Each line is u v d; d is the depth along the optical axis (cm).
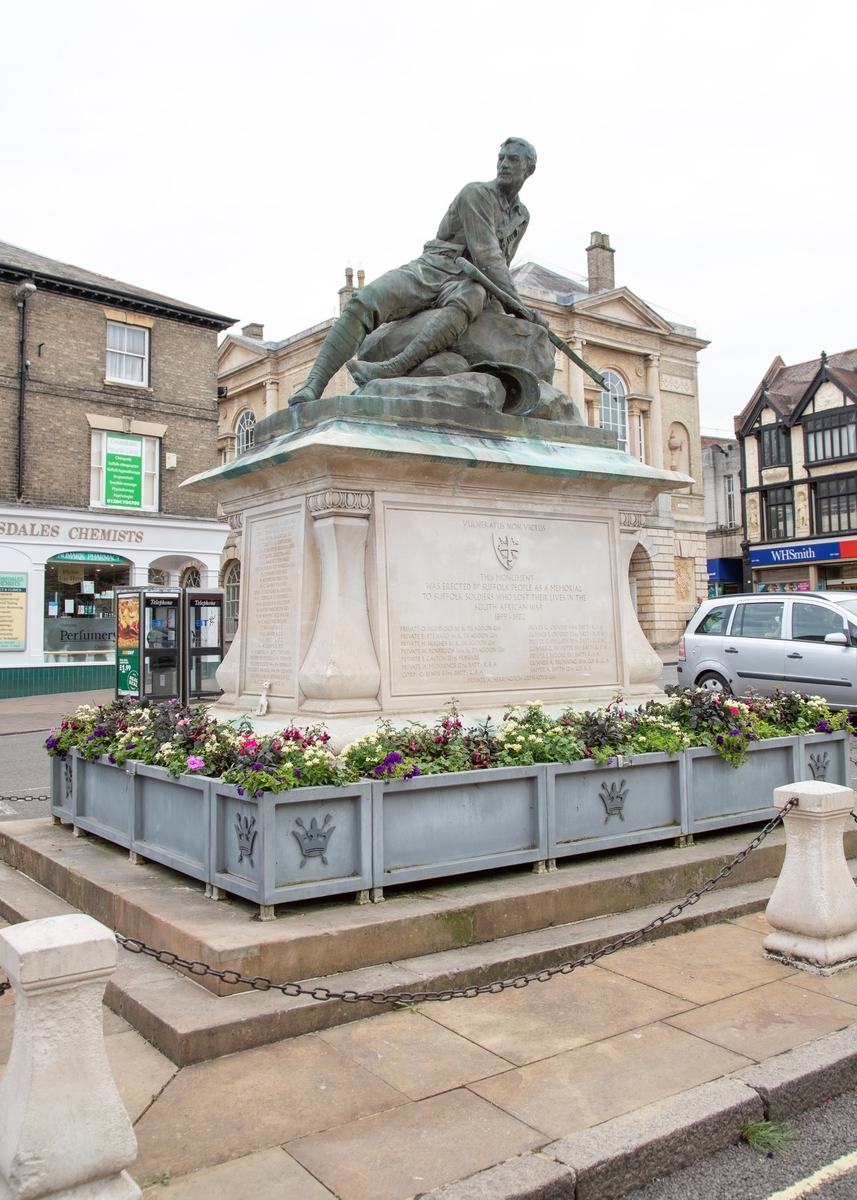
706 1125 299
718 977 425
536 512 644
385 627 563
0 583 2386
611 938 450
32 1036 251
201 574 2766
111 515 2572
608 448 713
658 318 3981
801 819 447
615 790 528
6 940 257
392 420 600
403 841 449
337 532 559
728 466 5041
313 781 427
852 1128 318
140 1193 257
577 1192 270
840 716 657
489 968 408
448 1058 342
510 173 700
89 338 2575
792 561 4322
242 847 424
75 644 2539
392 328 688
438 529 596
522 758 494
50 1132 247
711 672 1419
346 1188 263
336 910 425
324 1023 366
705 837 590
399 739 475
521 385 674
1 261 2391
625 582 689
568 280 4141
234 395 4156
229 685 646
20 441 2431
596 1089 318
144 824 523
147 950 317
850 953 433
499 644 612
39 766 1213
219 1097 313
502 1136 289
